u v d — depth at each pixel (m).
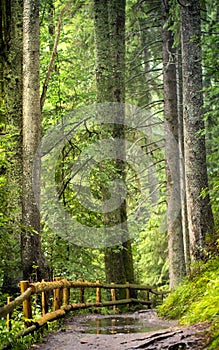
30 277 12.99
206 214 13.91
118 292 17.75
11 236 13.23
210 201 14.34
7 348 7.05
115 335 8.54
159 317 11.79
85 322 11.66
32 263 13.05
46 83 15.12
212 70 15.03
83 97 20.61
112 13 20.20
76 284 12.77
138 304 18.17
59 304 10.85
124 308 17.08
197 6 14.62
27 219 13.26
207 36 15.80
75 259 18.19
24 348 7.38
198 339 6.41
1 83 14.37
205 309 8.02
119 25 20.22
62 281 11.32
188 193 14.19
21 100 14.37
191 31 14.53
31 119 13.58
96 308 15.05
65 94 20.22
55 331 9.54
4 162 12.46
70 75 20.52
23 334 7.78
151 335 7.49
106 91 19.39
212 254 12.12
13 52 14.44
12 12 14.55
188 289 11.38
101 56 19.61
